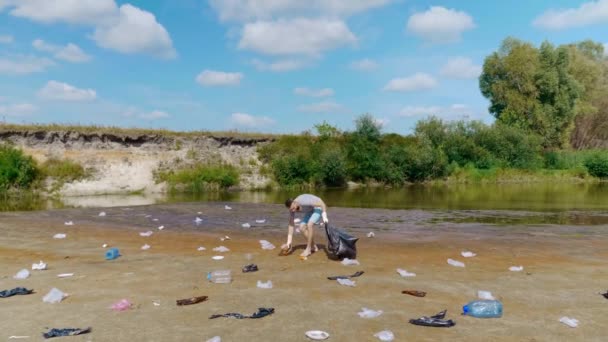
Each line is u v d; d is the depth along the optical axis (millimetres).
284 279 7586
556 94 47625
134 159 30453
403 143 39250
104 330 5336
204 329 5371
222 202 20375
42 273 8000
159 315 5832
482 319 5773
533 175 41625
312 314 5887
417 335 5223
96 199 24094
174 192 28344
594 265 8844
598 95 54375
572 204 21281
